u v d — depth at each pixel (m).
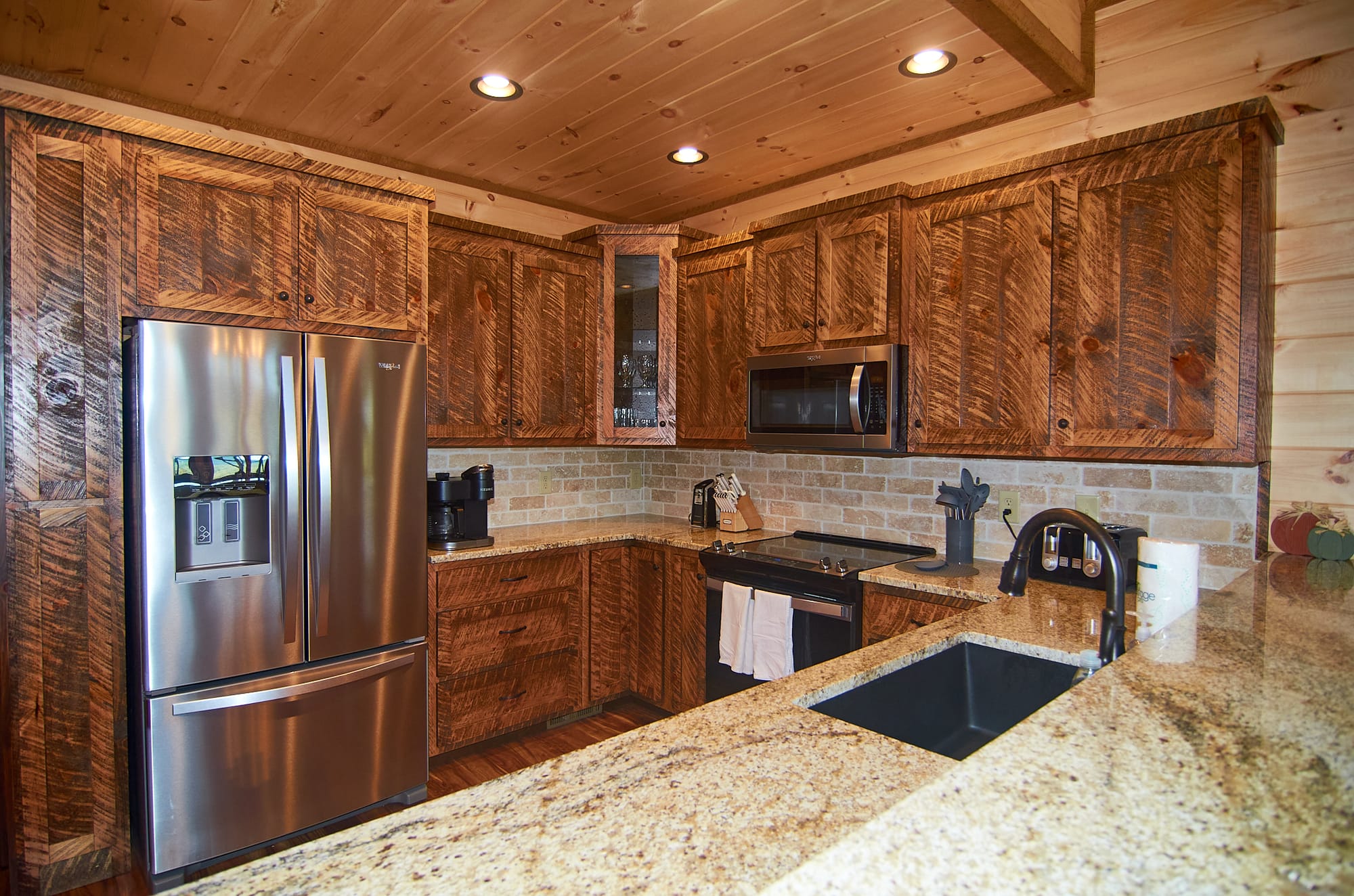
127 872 2.09
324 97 2.44
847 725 1.08
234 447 2.11
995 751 0.80
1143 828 0.64
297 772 2.24
